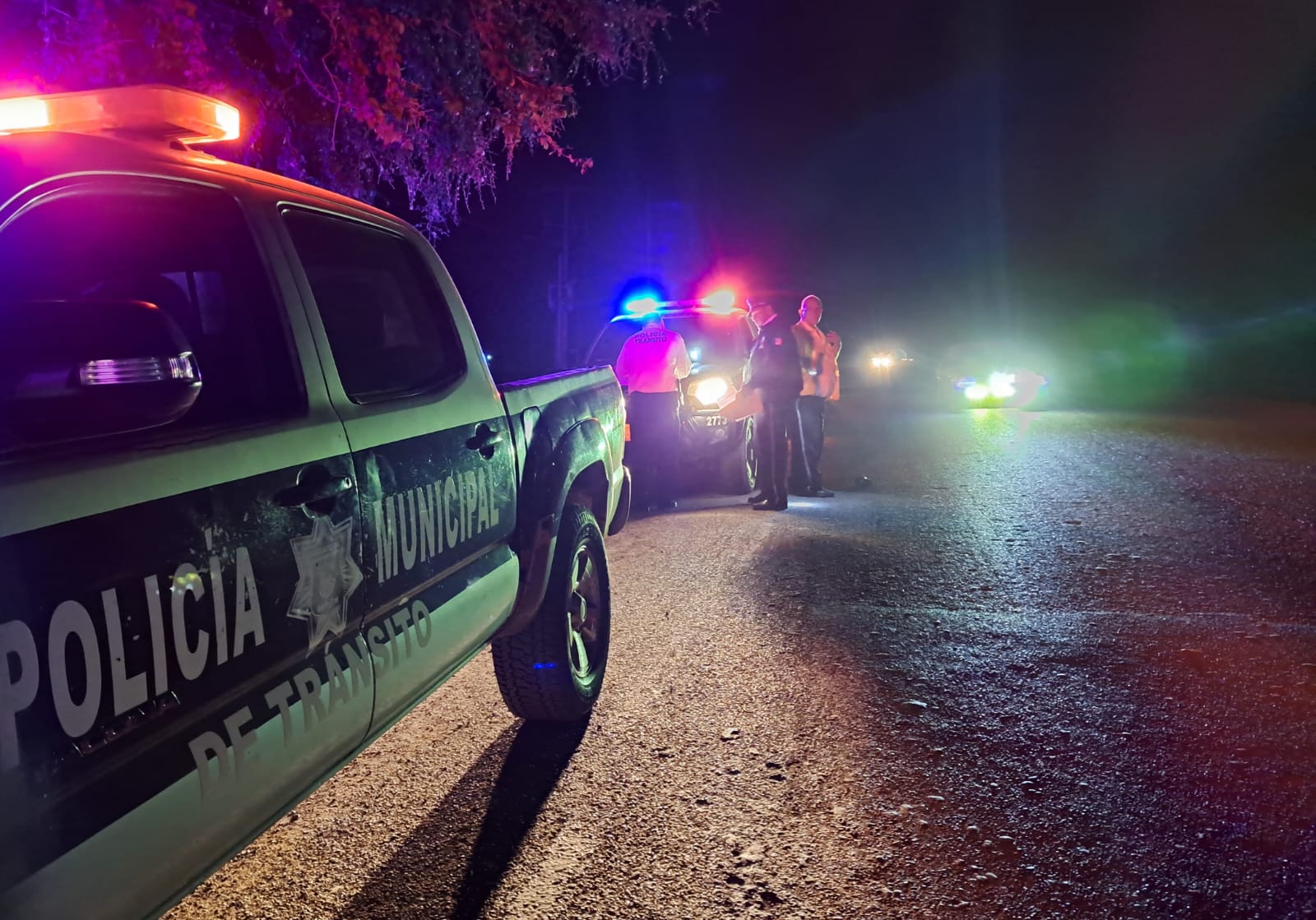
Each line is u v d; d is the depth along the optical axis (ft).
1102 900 9.07
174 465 6.16
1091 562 21.16
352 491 7.94
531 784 11.73
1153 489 29.50
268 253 7.97
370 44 20.86
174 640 5.90
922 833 10.32
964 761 11.90
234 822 6.44
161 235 8.15
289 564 7.04
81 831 5.15
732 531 25.46
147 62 17.83
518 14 21.70
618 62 21.88
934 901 9.15
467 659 10.40
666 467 30.30
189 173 7.43
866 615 17.85
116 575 5.50
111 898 5.41
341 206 9.63
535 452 12.14
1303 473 31.68
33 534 5.05
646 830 10.59
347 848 10.41
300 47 20.68
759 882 9.53
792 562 21.91
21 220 7.25
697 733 12.98
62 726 5.06
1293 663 14.65
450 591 9.66
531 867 9.93
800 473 30.42
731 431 29.99
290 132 22.12
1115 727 12.71
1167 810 10.60
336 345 9.21
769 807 10.97
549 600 12.60
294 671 7.12
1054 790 11.12
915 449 41.14
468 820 10.94
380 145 23.86
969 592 19.16
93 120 7.40
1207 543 22.44
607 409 15.21
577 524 13.24
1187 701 13.42
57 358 4.92
